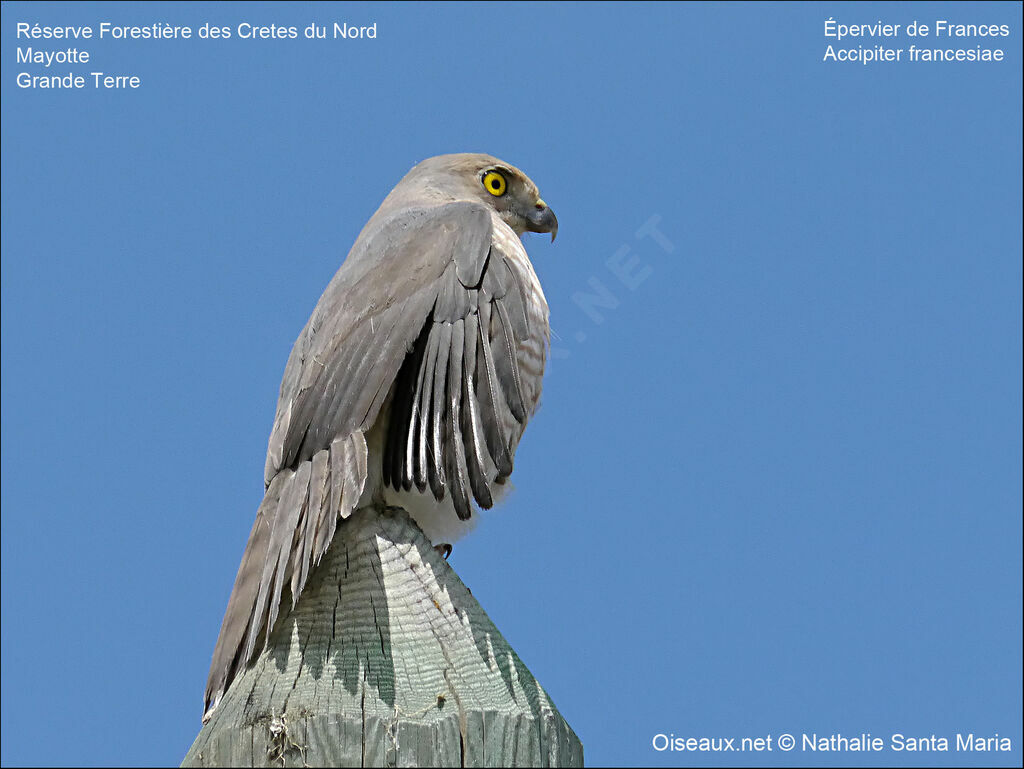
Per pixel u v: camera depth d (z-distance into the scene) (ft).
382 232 32.53
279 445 29.40
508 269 31.89
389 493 31.14
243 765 23.50
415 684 24.58
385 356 29.53
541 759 24.44
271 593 26.25
